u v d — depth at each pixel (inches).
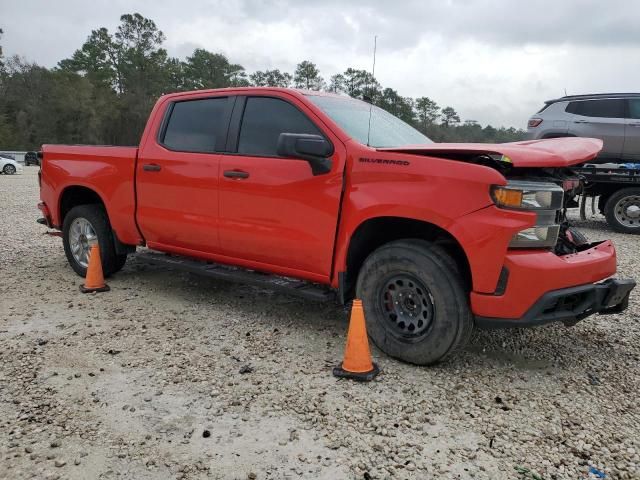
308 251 163.6
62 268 263.6
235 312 196.9
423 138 193.9
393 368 149.7
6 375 144.2
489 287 134.0
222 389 137.6
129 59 3385.8
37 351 160.1
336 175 154.9
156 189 201.0
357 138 161.3
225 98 188.4
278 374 146.2
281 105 173.6
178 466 106.1
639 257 293.4
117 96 3265.3
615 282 144.7
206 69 3494.1
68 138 3029.0
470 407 129.6
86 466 106.0
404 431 119.0
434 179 138.9
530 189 134.0
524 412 127.7
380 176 147.4
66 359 154.7
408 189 142.5
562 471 105.7
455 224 135.6
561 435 118.1
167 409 127.6
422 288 144.4
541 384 142.1
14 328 179.2
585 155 154.9
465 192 134.7
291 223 165.2
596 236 364.2
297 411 126.8
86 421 121.9
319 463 107.4
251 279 179.2
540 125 447.2
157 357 156.9
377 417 124.3
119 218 216.7
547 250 139.2
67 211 249.3
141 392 135.6
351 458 109.1
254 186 171.9
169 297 215.0
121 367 150.0
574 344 169.8
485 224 132.3
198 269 195.5
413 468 106.0
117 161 213.9
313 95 175.9
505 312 134.3
